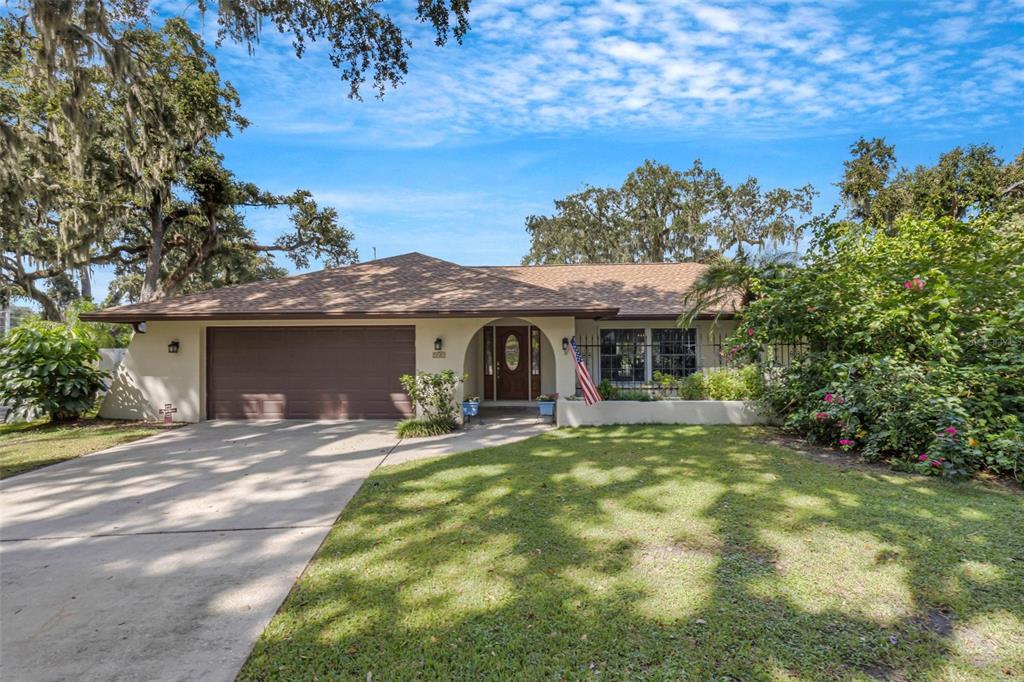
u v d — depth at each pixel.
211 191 22.73
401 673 2.87
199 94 17.47
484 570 4.07
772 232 29.83
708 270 11.80
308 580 4.02
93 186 19.03
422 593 3.73
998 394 7.02
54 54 10.31
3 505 6.11
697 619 3.30
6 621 3.51
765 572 3.92
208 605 3.68
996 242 8.07
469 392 13.86
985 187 19.12
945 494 5.73
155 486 6.83
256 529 5.20
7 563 4.46
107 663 3.02
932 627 3.19
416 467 7.55
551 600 3.57
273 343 12.47
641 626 3.24
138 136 16.16
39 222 19.84
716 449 8.19
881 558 4.12
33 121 15.78
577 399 11.27
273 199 25.30
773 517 5.07
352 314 11.45
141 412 12.26
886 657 2.90
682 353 14.59
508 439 9.70
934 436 6.71
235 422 12.05
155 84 13.66
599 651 3.01
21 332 11.83
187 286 30.59
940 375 7.14
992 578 3.77
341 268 15.03
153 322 12.31
